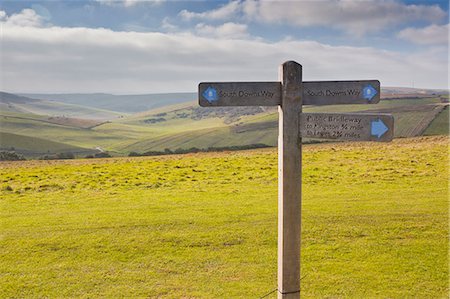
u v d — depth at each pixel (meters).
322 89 8.21
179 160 41.94
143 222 17.58
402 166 31.09
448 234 15.27
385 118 7.96
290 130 8.11
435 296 10.88
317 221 17.09
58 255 14.15
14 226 17.30
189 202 21.27
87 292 11.48
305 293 11.19
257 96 8.24
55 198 23.16
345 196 21.55
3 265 13.35
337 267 12.79
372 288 11.40
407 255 13.50
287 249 8.30
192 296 11.12
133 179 29.56
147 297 11.12
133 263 13.44
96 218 18.39
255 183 26.61
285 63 7.98
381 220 17.00
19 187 26.91
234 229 16.48
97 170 35.22
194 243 15.07
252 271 12.70
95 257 13.95
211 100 8.29
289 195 8.20
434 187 23.16
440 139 54.09
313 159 36.88
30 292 11.51
